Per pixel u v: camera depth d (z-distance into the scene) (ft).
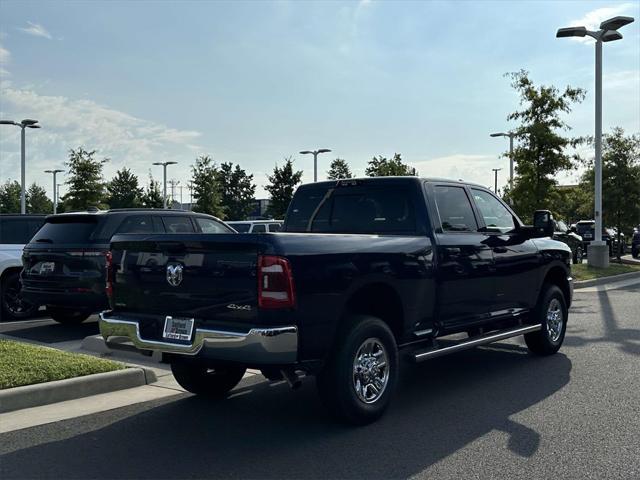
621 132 84.79
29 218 38.83
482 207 23.48
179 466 14.46
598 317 37.73
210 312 16.16
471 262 21.43
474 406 19.19
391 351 17.95
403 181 21.11
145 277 17.53
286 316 15.25
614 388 21.20
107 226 31.53
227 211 191.01
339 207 22.65
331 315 16.17
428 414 18.38
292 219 23.91
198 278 16.33
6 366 20.81
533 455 14.99
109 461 14.78
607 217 86.38
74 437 16.42
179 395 20.62
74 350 27.45
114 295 18.54
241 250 15.58
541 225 24.84
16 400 18.69
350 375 16.70
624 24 62.13
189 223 35.17
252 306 15.38
